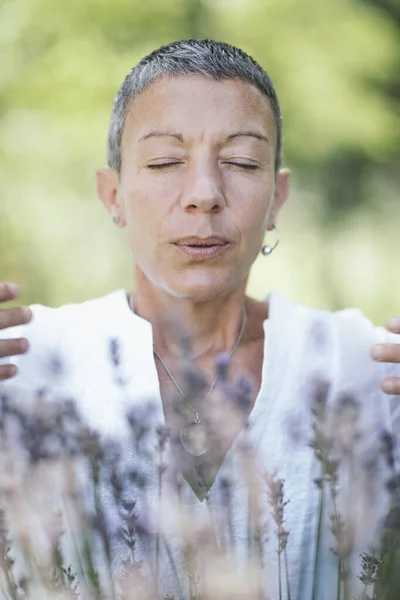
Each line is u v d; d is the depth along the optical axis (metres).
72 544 1.50
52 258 7.93
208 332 2.07
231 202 1.92
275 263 9.20
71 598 1.26
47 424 1.35
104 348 1.93
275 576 1.66
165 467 1.32
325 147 8.09
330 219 9.47
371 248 9.51
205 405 1.38
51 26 7.34
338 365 1.99
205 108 1.92
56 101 7.11
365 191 9.47
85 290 8.12
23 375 1.95
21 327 2.03
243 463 1.30
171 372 2.00
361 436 1.35
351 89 7.91
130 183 1.98
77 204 7.83
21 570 1.44
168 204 1.92
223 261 1.93
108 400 1.88
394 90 8.70
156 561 1.28
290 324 2.02
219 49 1.98
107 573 1.31
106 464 1.33
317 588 1.60
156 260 1.96
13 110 7.28
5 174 7.49
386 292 9.47
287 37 7.75
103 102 7.14
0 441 1.37
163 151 1.92
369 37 8.00
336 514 1.29
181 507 1.28
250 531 1.26
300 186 9.30
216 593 1.21
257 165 1.96
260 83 2.00
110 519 1.46
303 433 1.81
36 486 1.32
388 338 2.14
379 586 1.29
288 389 1.91
